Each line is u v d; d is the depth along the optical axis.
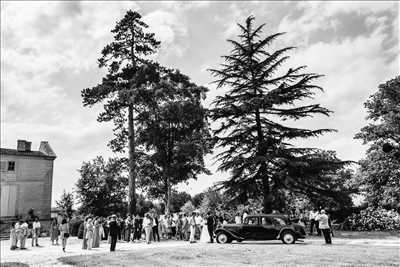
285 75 28.67
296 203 37.06
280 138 28.20
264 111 29.16
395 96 34.03
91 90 31.19
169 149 35.38
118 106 31.48
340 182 37.94
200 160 35.56
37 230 24.64
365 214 33.84
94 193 34.72
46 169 46.47
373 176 34.12
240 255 15.06
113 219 19.19
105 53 33.22
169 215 28.41
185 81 34.44
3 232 37.97
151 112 32.56
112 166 34.12
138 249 19.19
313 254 14.63
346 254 14.37
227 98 29.02
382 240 21.95
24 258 17.08
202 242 23.34
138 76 30.97
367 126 34.28
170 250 17.53
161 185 37.38
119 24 33.81
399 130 32.59
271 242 21.95
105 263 14.05
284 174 26.95
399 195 32.81
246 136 29.02
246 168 28.12
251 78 30.30
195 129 35.47
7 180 43.25
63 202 37.53
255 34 30.77
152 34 34.28
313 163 27.09
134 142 32.84
